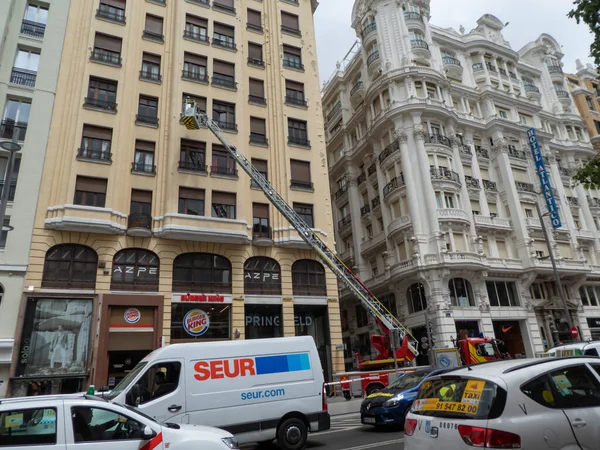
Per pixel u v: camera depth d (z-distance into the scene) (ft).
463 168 104.53
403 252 96.02
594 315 109.81
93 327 57.82
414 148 97.45
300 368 31.32
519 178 111.14
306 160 83.15
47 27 68.44
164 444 17.52
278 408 29.32
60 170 62.23
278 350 31.14
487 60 123.95
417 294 91.86
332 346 72.69
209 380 27.99
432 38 115.96
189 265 67.67
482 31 131.34
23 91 63.82
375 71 113.80
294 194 79.41
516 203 104.42
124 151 67.67
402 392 35.68
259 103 82.74
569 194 123.44
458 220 92.17
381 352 62.59
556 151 127.95
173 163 69.10
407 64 104.94
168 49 77.77
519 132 115.55
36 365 53.67
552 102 136.87
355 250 114.73
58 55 67.67
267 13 91.50
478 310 89.76
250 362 29.76
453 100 112.57
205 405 27.22
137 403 25.67
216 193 71.77
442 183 94.79
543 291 104.17
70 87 66.85
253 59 85.40
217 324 66.80
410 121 100.22
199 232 66.13
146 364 27.30
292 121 85.30
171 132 70.74
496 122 110.93
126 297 60.80
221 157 74.38
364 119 118.42
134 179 67.10
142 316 61.93
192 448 17.85
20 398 17.63
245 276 70.90
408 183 94.94
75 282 59.11
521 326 96.48
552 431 13.97
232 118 78.33
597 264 117.29
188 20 81.10
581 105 145.69
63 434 16.43
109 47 72.28
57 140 63.46
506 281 98.22
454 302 88.07
